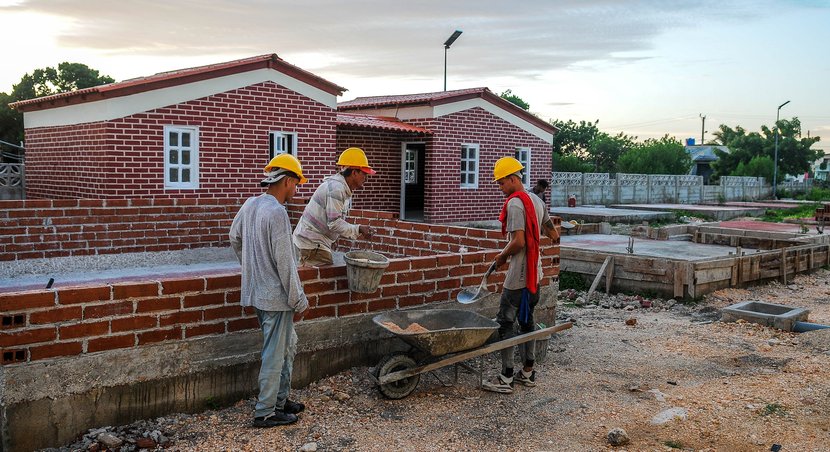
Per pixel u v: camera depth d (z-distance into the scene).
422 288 6.75
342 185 6.63
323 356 6.16
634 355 7.77
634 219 25.69
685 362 7.50
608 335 8.76
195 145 14.88
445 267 6.89
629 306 10.80
